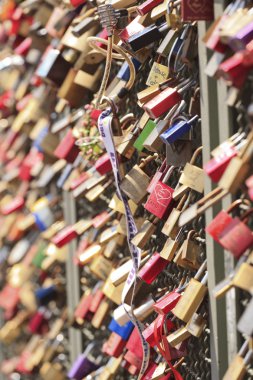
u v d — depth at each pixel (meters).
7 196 6.49
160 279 3.59
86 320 4.33
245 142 2.67
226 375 2.68
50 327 5.68
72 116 4.52
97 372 4.27
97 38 3.39
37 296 5.39
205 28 2.98
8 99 6.24
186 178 3.07
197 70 3.15
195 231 3.19
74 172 4.48
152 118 3.22
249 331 2.51
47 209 5.32
